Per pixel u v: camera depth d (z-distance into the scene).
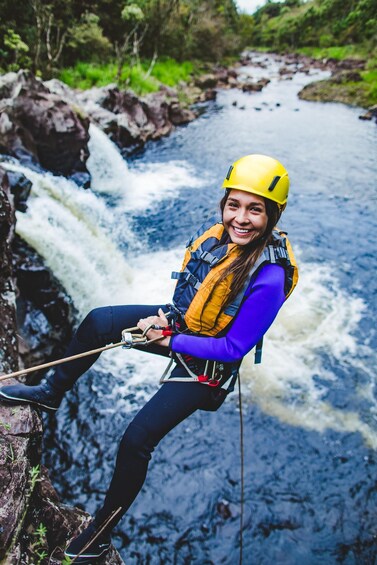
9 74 10.71
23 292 5.71
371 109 21.30
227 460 5.04
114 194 11.81
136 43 21.19
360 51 42.62
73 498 4.67
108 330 2.03
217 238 1.89
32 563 1.84
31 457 2.13
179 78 27.12
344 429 5.46
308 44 63.81
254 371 6.14
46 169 10.60
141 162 14.60
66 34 19.25
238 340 1.74
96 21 20.98
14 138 9.60
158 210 11.12
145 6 24.45
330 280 8.41
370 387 6.04
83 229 8.22
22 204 7.19
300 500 4.70
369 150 16.38
